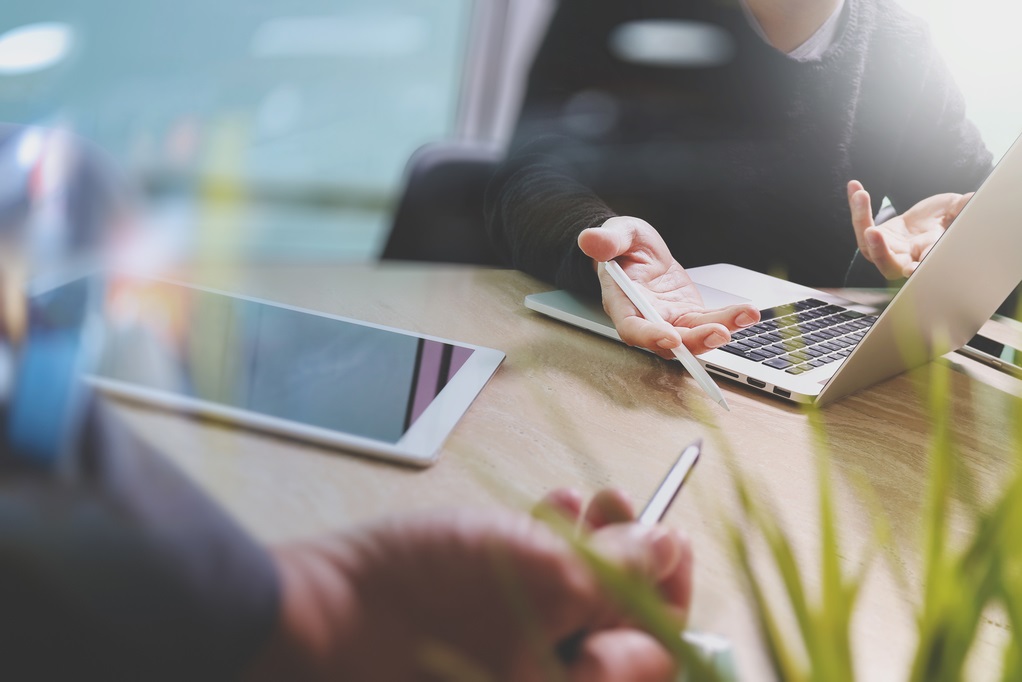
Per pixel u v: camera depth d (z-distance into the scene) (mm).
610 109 1257
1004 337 863
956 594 211
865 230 944
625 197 1287
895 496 543
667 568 344
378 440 485
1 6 3480
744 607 395
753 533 465
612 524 368
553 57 1246
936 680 206
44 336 300
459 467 488
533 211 879
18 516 226
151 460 267
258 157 3918
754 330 773
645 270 795
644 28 1244
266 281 734
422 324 702
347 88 4113
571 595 307
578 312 763
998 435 671
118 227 567
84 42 3625
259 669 259
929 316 697
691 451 542
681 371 692
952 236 624
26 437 245
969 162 1402
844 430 636
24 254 501
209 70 3875
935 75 1369
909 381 760
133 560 235
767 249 1350
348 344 606
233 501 417
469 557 313
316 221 3941
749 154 1302
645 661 300
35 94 3525
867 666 380
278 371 538
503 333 715
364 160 4168
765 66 1277
